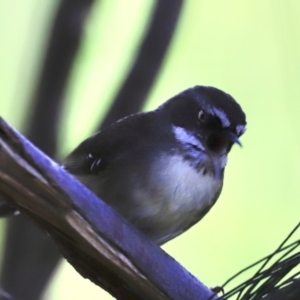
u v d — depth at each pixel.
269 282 2.32
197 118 2.41
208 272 2.54
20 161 2.31
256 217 2.55
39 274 2.44
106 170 2.40
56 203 2.32
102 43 2.51
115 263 2.33
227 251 2.55
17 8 2.57
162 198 2.40
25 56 2.51
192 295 2.33
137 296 2.34
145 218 2.40
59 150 2.44
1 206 2.40
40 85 2.43
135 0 2.52
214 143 2.42
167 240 2.41
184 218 2.40
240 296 2.32
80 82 2.51
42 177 2.32
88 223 2.32
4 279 2.44
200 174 2.40
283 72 2.52
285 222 2.55
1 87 2.57
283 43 2.49
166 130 2.41
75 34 2.43
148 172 2.40
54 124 2.44
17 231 2.44
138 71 2.44
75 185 2.32
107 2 2.51
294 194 2.55
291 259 2.32
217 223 2.55
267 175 2.56
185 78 2.55
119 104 2.44
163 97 2.54
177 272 2.33
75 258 2.34
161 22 2.44
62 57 2.43
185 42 2.55
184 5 2.44
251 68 2.55
